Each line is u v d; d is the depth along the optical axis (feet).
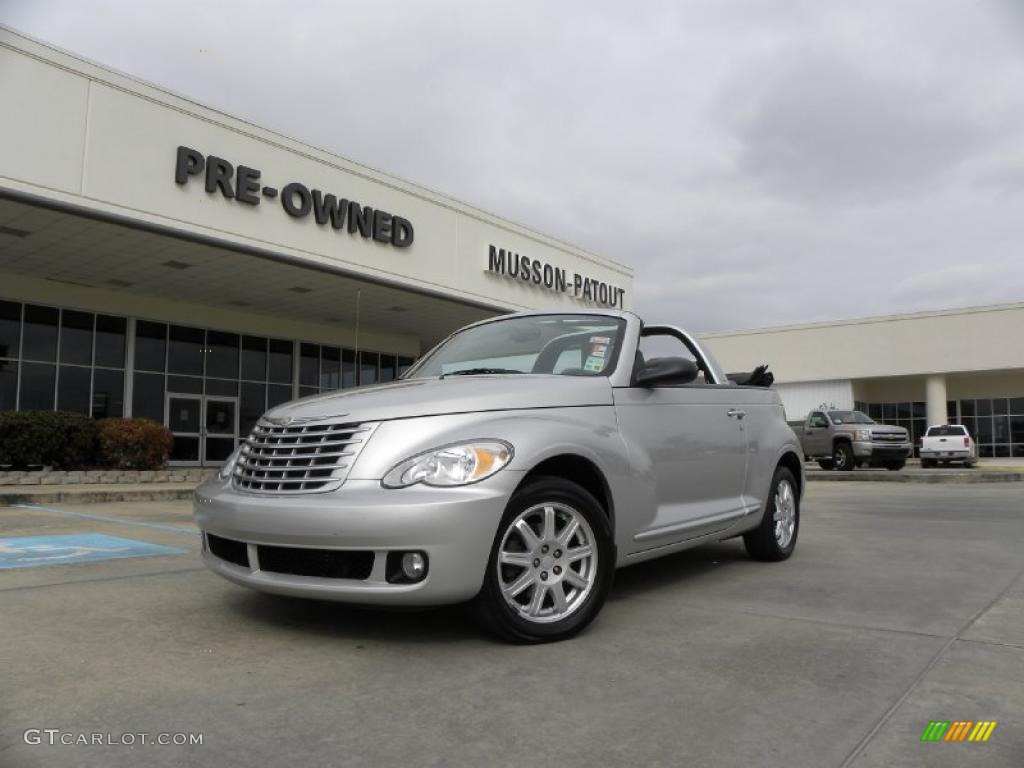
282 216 52.65
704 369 18.24
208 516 12.14
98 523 26.66
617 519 13.20
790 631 12.19
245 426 70.33
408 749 7.77
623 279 89.04
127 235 46.93
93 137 43.32
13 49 40.42
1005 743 7.97
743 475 17.30
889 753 7.73
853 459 70.95
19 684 9.49
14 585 15.10
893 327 119.96
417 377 16.28
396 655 10.80
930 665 10.44
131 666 10.19
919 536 23.43
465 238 67.56
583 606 11.98
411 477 10.84
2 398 55.16
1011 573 17.13
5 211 42.50
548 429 12.11
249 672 10.03
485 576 10.91
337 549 10.65
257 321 71.31
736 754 7.70
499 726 8.36
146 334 63.87
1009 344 111.14
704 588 15.56
